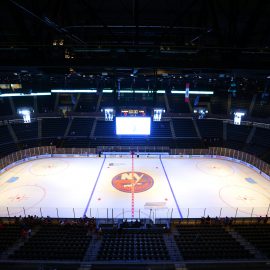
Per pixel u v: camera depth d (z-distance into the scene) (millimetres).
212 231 22719
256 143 48594
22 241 20656
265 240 21141
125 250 18578
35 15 8758
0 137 48156
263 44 13500
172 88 20797
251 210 30016
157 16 11688
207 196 33156
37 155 47000
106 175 39375
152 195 33156
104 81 27281
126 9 10320
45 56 10844
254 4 10266
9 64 10070
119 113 20516
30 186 35531
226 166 44000
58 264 14391
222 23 12094
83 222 24578
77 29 13055
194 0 9016
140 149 49031
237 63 10008
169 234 22188
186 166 43625
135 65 9914
